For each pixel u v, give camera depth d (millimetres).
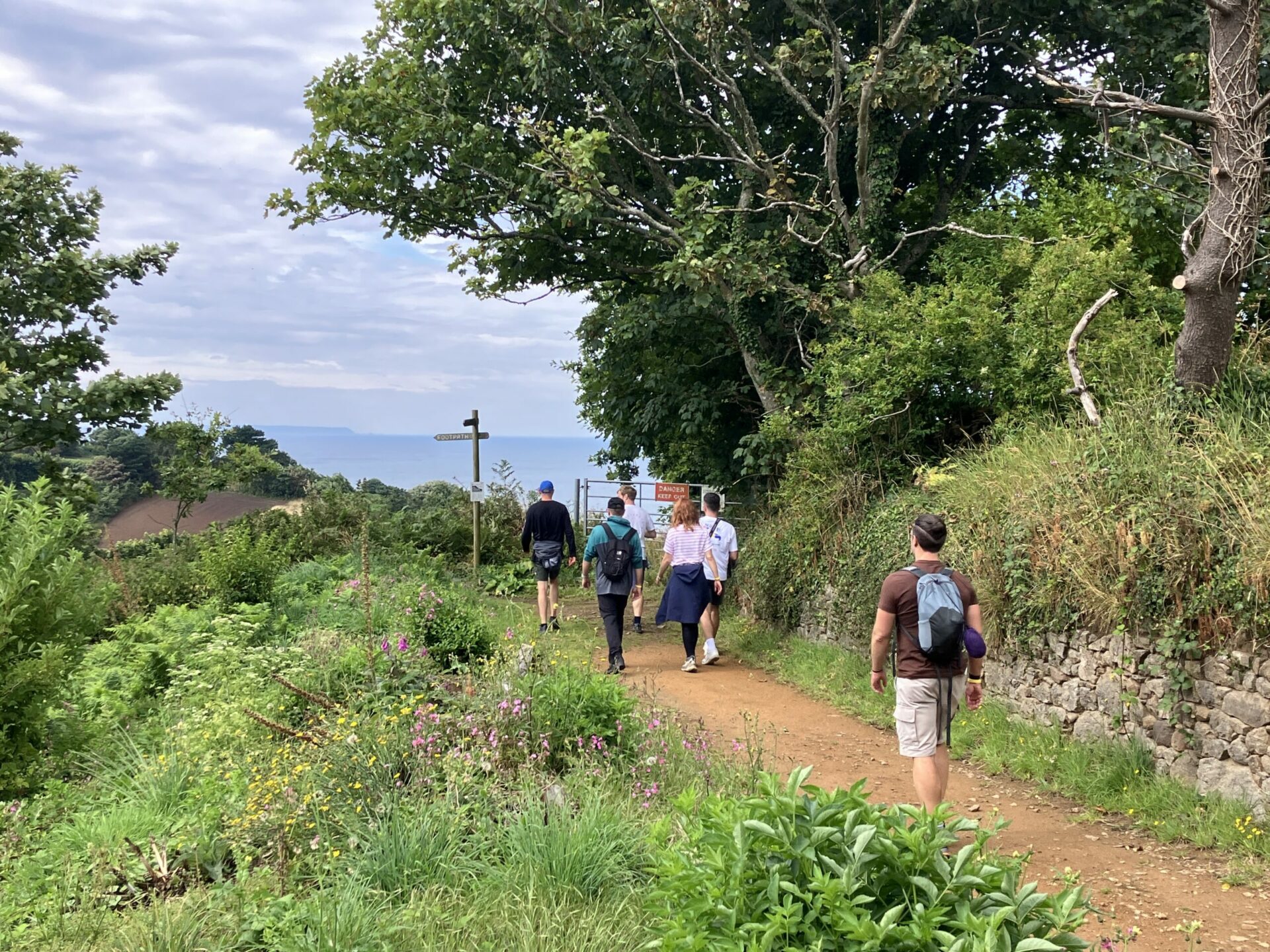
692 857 2812
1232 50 6684
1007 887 2443
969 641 4688
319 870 3934
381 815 4312
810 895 2375
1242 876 4402
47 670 5363
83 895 3818
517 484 20234
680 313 15117
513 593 16297
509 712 5590
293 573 13859
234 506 21797
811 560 10641
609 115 14289
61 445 14133
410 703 5531
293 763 4953
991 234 12055
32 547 5570
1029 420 9141
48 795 5164
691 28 13078
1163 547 5617
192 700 6746
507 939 3432
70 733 5770
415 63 14844
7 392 12422
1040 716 6777
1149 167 10023
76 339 14734
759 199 14914
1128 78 13109
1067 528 6523
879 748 6977
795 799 2654
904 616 4801
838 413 10969
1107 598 5957
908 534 8617
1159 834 5000
